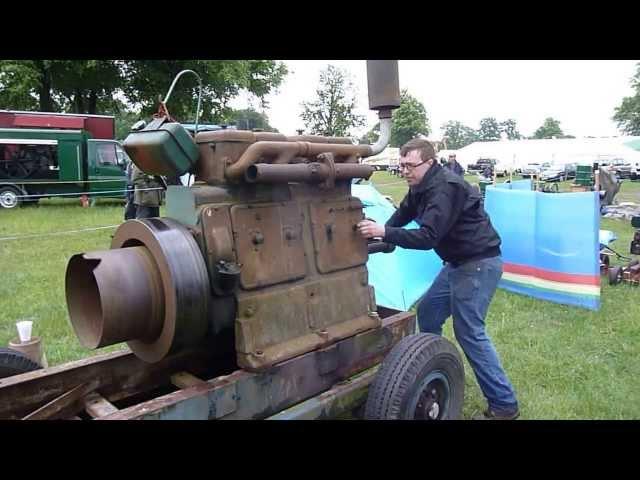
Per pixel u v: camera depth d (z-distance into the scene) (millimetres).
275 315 2152
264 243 2145
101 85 19172
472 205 2926
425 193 2846
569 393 3443
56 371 2217
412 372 2357
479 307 2994
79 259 2047
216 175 2080
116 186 15250
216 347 2430
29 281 6020
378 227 2562
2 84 17594
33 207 14055
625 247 8680
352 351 2494
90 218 11523
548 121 105125
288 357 2150
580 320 4863
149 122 2137
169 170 2033
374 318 2568
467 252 2975
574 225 5195
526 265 5672
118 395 2402
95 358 2361
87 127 15805
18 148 14141
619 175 28906
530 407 3250
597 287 5113
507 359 3977
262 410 2146
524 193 5621
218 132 2064
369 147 2670
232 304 2051
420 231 2658
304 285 2283
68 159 14602
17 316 4766
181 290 1857
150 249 1933
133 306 1864
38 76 17359
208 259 1977
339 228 2479
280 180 2113
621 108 68500
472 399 3381
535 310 5172
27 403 2146
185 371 2537
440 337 2564
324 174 2291
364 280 2578
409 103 66250
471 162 42375
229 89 20031
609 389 3500
